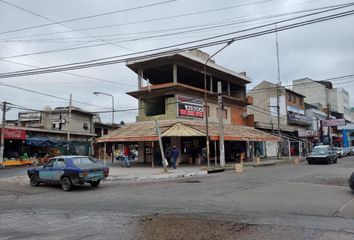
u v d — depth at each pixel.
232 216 9.09
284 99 55.47
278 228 7.63
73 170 16.36
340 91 83.38
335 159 35.00
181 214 9.54
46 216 9.93
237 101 41.50
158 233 7.50
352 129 76.12
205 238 7.00
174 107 32.38
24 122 53.34
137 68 35.00
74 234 7.66
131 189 15.95
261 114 56.00
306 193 13.05
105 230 7.94
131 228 8.03
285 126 53.75
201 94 35.47
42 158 39.62
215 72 38.00
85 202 12.45
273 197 12.16
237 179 19.17
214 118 37.25
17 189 17.39
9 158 38.22
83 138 52.53
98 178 17.05
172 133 28.70
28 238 7.40
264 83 57.00
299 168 27.44
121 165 32.31
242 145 42.69
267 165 33.03
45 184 19.53
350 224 7.88
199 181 18.70
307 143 57.00
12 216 10.09
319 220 8.34
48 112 52.28
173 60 32.53
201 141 34.94
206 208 10.38
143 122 34.22
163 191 14.75
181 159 33.12
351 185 13.02
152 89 33.22
